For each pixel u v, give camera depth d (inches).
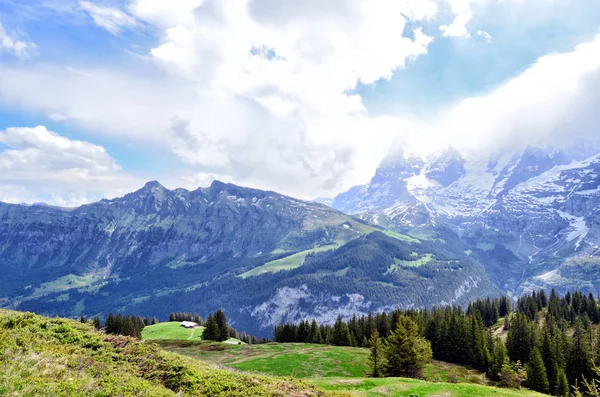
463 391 1550.2
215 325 4744.1
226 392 739.4
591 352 3265.3
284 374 2755.9
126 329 4303.6
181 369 804.0
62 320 908.6
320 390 874.8
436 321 4653.1
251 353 3558.1
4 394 512.4
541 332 3863.2
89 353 778.8
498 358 3390.7
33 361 652.7
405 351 2632.9
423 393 1480.1
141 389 665.0
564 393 2819.9
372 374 2883.9
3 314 849.5
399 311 4963.1
